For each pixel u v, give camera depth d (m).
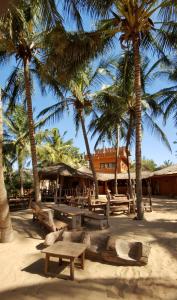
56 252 5.65
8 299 4.82
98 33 11.62
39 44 13.84
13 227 9.37
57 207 10.44
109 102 17.61
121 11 11.25
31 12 11.52
